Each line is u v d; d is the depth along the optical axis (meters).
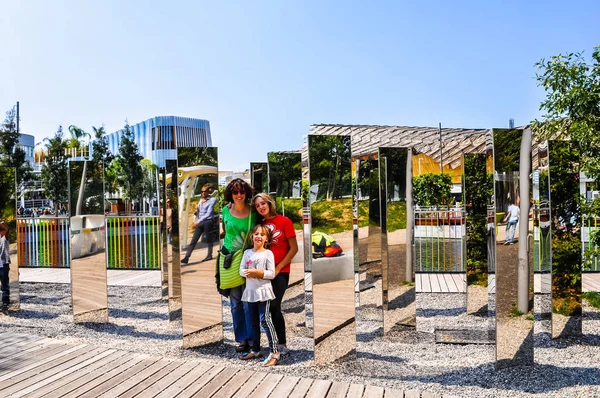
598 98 6.12
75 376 4.32
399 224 5.90
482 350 5.33
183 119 57.59
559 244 5.66
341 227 4.85
